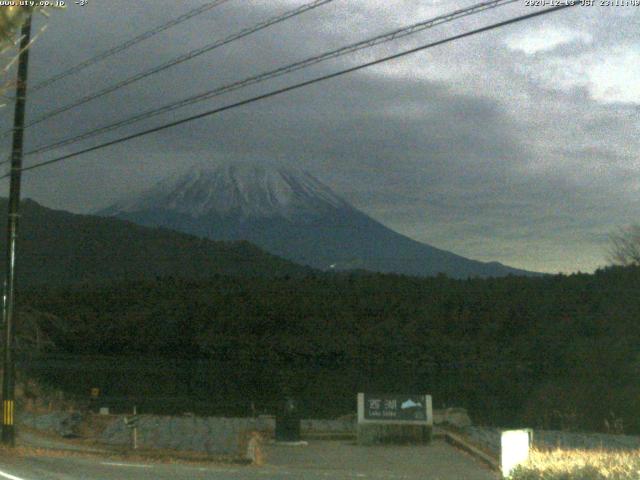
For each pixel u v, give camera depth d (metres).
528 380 40.47
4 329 22.86
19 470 16.41
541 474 11.14
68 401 40.47
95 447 25.33
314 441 27.27
